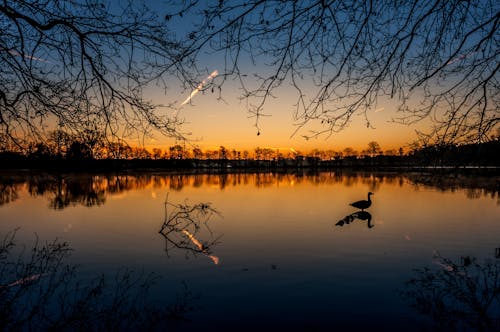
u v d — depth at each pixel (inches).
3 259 410.9
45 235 555.5
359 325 256.1
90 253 443.5
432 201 962.1
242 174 3238.2
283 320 263.3
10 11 138.8
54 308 273.6
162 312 272.2
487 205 860.0
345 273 364.8
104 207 893.2
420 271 366.9
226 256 428.8
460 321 254.5
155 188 1533.0
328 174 3090.6
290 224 644.7
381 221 666.2
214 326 253.9
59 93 152.4
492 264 384.8
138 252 447.8
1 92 150.9
